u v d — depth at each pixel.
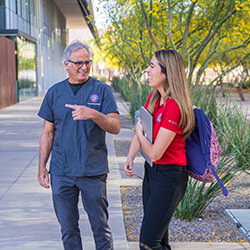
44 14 32.94
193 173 2.78
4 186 5.66
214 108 7.95
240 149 6.50
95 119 2.77
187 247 3.62
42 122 12.93
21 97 22.11
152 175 2.72
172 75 2.62
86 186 2.96
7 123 12.66
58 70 43.97
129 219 4.42
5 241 3.75
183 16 9.39
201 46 8.41
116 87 32.44
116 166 6.96
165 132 2.58
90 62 2.97
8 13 20.25
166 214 2.69
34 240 3.78
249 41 8.42
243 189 5.48
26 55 23.66
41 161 3.11
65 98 2.97
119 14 11.01
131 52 14.98
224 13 8.89
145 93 11.45
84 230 4.05
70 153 2.95
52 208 4.73
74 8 44.69
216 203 4.90
